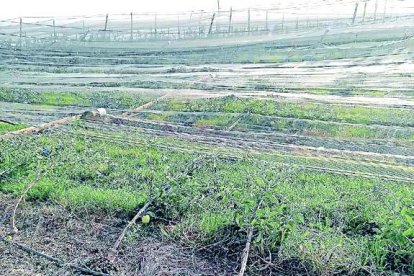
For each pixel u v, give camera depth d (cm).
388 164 858
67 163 795
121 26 2155
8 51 2008
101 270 532
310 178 765
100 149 893
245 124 1123
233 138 1023
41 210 655
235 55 1723
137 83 1516
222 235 583
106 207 658
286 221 561
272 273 529
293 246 550
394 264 531
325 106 1191
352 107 1174
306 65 1570
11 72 1717
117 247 574
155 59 1788
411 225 525
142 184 726
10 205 670
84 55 1902
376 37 1659
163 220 636
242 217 571
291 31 1858
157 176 747
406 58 1519
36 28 2283
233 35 1881
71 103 1345
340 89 1323
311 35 1778
